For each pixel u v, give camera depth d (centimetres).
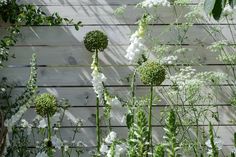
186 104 280
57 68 284
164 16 285
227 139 286
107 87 283
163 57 274
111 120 281
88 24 284
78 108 284
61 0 284
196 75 265
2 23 283
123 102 281
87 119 284
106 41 257
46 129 283
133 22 284
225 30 286
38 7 284
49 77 283
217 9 191
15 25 282
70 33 284
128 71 284
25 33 283
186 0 273
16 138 281
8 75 283
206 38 286
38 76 283
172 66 284
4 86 283
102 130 283
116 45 284
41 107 217
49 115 221
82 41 284
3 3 280
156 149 193
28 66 284
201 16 282
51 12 284
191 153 278
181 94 278
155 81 219
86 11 284
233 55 272
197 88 260
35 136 283
